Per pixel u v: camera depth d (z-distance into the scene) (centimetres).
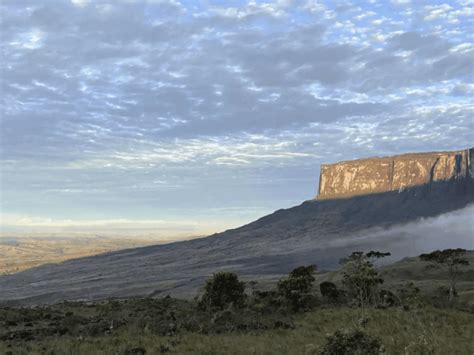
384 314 3322
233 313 3781
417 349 1944
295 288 5488
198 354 2130
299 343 2416
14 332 3130
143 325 3272
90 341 2578
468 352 2058
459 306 4616
